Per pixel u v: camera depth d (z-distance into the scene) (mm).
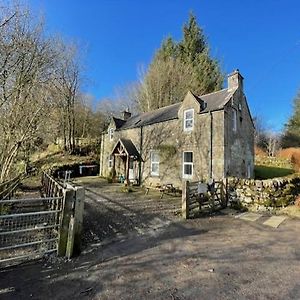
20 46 9836
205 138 14883
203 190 10109
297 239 6637
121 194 14414
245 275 4469
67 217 5414
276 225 8133
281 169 23859
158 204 11508
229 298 3688
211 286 4059
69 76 29516
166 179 17109
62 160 26578
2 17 9148
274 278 4348
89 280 4289
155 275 4480
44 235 6434
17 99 10266
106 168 25047
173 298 3693
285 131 34938
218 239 6660
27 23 10391
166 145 17438
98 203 11359
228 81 16891
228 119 14789
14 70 9898
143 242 6383
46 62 11898
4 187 8695
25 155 17453
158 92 34875
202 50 38469
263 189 10453
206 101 16891
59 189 6711
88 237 6645
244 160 16672
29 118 11414
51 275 4473
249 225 8172
